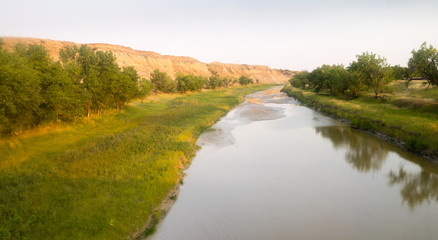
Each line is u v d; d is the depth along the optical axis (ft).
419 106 103.91
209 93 272.72
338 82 169.27
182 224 37.29
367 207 41.91
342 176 54.85
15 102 65.82
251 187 50.08
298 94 242.78
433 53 93.40
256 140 85.87
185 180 53.83
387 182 51.49
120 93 118.42
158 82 244.63
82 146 66.59
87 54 123.95
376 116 99.71
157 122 101.96
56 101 77.05
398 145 74.43
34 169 51.39
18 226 31.89
